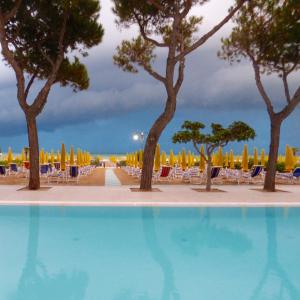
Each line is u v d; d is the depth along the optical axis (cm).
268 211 899
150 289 415
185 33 1414
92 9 1338
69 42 1355
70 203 921
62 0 1212
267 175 1291
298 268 495
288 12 1256
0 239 642
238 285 429
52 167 1967
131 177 1972
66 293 402
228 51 1380
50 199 980
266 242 636
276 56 1325
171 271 480
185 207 925
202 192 1204
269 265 508
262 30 1310
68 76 1436
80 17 1295
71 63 1426
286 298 390
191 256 552
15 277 452
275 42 1297
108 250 581
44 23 1285
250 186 1483
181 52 1233
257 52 1327
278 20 1277
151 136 1259
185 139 1210
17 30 1284
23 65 1378
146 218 820
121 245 612
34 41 1321
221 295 398
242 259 537
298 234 693
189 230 723
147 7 1277
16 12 1230
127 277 456
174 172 1808
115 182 1636
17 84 1237
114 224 765
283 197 1073
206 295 399
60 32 1281
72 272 474
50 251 571
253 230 723
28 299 384
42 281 438
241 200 992
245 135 1162
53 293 401
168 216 841
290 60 1316
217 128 1239
